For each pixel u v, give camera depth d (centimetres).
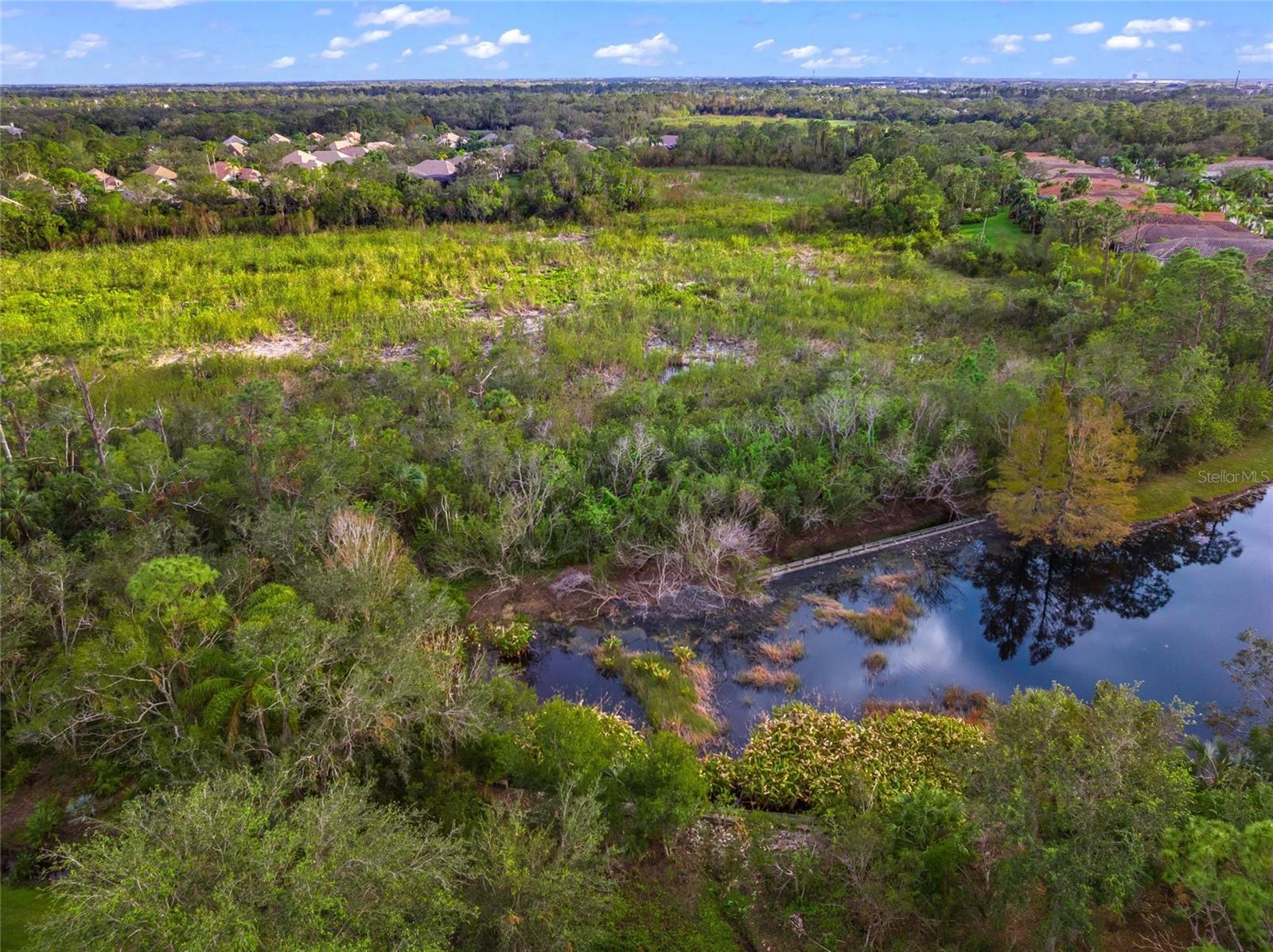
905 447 3678
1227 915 1478
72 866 1484
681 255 7456
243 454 3291
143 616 2111
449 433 3666
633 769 1973
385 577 2545
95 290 6119
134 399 4244
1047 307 5550
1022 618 3186
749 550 3269
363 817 1512
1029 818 1562
